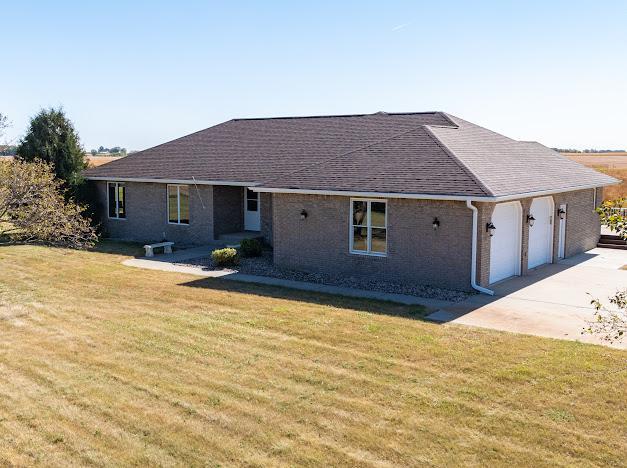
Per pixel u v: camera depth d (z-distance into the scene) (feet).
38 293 55.06
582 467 24.25
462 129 77.10
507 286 57.11
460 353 37.14
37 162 85.71
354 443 26.55
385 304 50.01
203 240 85.71
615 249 81.82
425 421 28.37
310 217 63.67
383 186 57.67
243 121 105.40
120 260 73.51
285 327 43.19
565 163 81.51
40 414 29.66
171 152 97.81
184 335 41.75
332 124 93.20
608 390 31.07
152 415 29.48
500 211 58.95
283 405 30.35
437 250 55.57
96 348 39.27
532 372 33.63
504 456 25.21
